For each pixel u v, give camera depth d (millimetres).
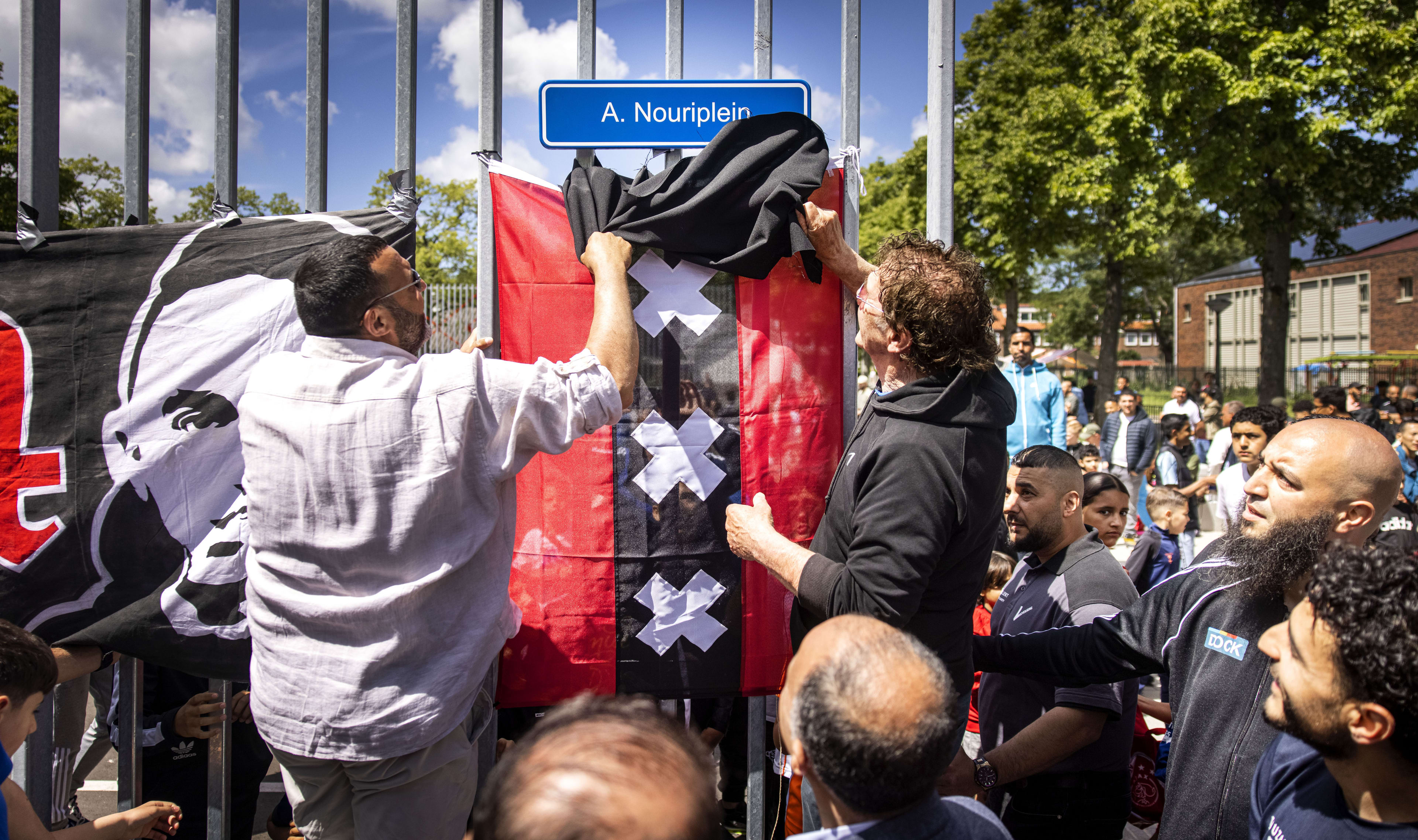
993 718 2436
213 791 2322
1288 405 16453
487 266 2293
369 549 1604
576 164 2354
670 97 2291
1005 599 2541
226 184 2289
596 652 2285
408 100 2275
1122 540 9711
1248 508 1698
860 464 1770
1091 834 2230
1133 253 16844
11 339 2166
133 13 2312
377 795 1661
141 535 2182
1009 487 2834
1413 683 1080
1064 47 16719
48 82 2287
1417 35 13352
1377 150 15484
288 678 1636
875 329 1821
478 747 2312
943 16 2404
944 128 2426
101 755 3152
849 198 2389
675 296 2293
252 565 1705
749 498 2316
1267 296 16891
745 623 2316
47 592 2156
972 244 20578
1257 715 1581
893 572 1617
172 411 2195
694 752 868
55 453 2166
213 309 2213
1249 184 14898
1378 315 32781
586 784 779
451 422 1625
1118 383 32312
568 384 1727
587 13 2320
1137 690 2338
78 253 2203
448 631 1670
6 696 1666
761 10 2352
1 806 1598
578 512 2287
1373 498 1558
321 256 1687
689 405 2299
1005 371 6844
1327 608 1167
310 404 1624
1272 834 1356
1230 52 14172
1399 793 1161
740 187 2150
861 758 1085
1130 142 15164
